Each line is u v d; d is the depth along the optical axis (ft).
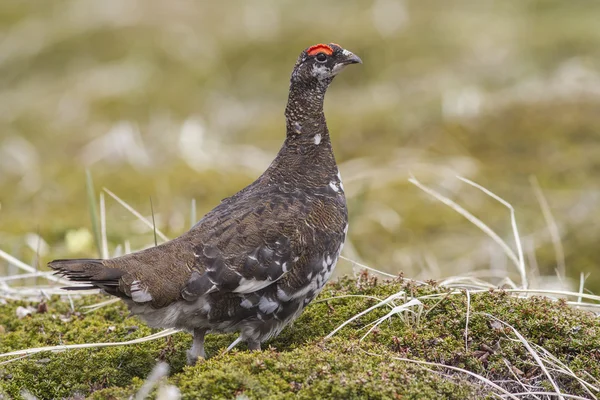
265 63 73.15
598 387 23.13
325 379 22.02
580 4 78.18
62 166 57.26
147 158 57.00
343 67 28.19
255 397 21.45
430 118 58.54
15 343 27.94
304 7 84.64
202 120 64.49
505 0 82.07
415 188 50.01
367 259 43.19
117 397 21.93
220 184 52.24
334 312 27.35
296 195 26.48
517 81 65.00
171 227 45.70
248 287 24.22
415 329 25.46
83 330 28.55
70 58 78.07
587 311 27.66
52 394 24.81
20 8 88.79
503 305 26.17
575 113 56.39
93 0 88.28
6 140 63.62
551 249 42.16
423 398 21.61
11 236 45.37
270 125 62.95
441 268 41.63
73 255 42.14
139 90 69.97
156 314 24.04
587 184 48.73
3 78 77.30
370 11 81.20
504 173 51.08
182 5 86.17
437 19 77.61
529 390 23.27
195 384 21.89
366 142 56.90
